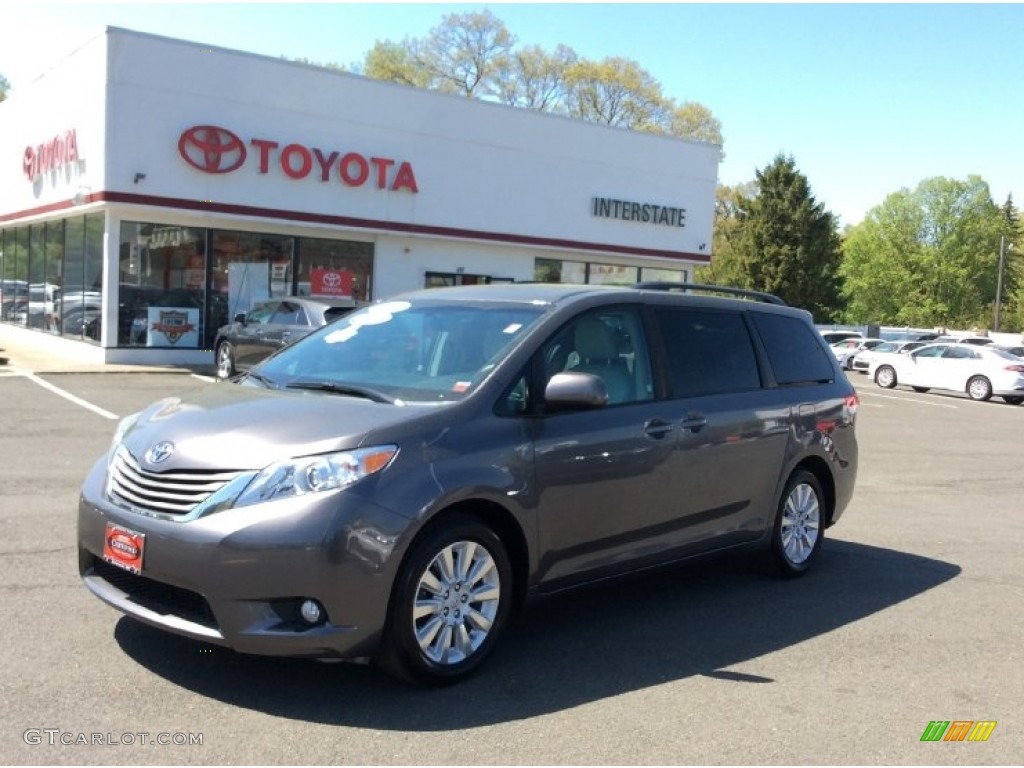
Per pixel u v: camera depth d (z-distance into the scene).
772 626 5.30
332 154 20.53
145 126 18.06
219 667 4.18
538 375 4.58
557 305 4.91
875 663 4.78
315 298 15.01
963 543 7.75
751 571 6.49
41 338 22.02
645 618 5.33
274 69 19.59
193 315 19.47
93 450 9.33
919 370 27.08
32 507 6.91
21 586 5.10
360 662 3.89
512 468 4.27
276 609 3.71
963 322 85.12
